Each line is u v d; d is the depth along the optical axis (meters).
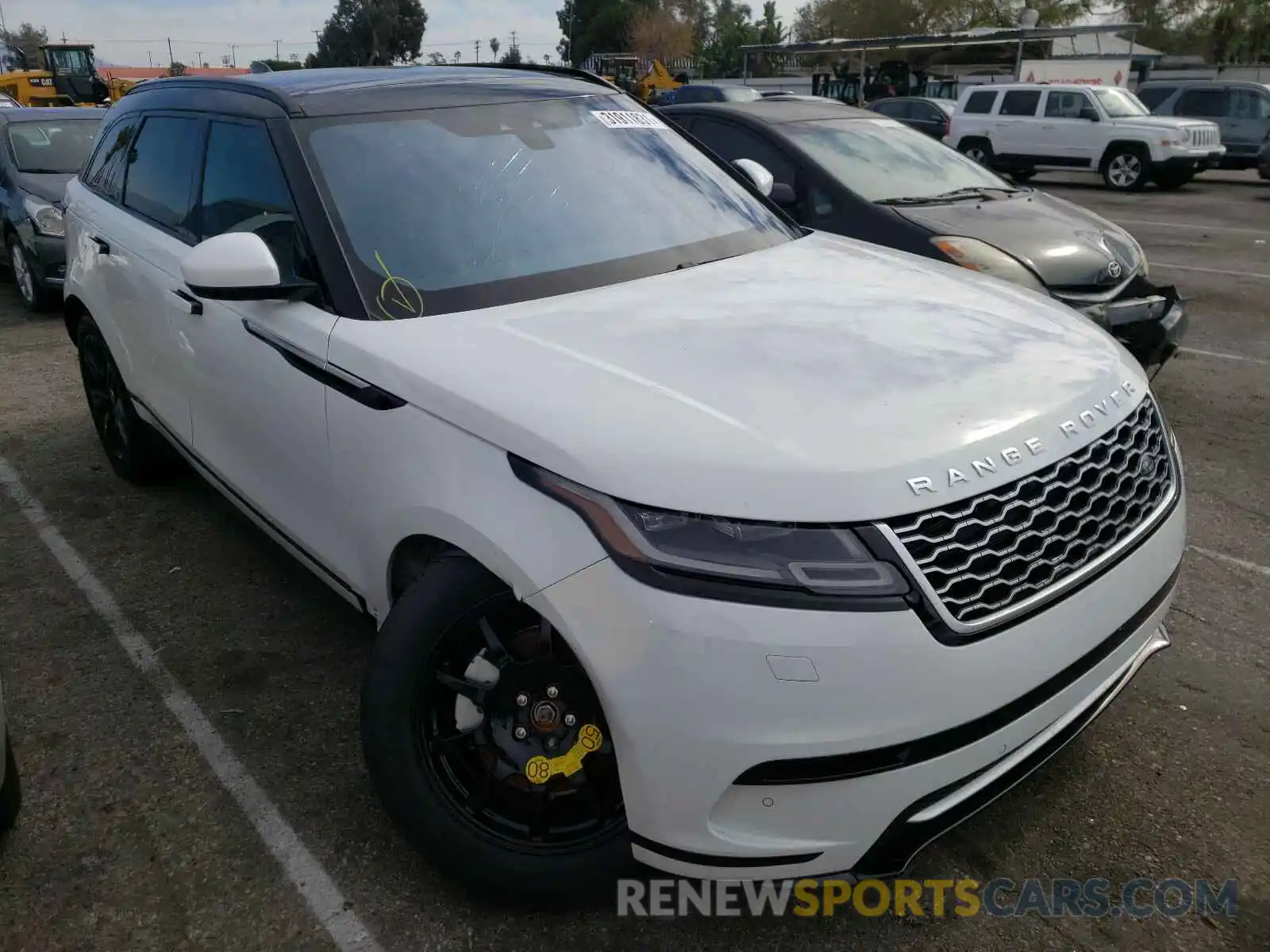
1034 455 2.15
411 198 3.01
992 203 6.39
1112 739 3.02
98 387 4.97
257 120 3.29
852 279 3.06
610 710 2.02
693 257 3.20
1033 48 29.08
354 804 2.78
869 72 33.00
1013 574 2.08
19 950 2.34
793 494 1.96
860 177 6.44
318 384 2.75
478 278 2.86
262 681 3.35
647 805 2.05
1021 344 2.57
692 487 1.99
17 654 3.54
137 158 4.33
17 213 8.71
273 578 4.04
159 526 4.54
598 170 3.39
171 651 3.54
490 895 2.37
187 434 3.85
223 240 2.79
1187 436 5.66
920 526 1.98
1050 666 2.11
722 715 1.93
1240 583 3.99
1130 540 2.34
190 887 2.51
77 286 4.69
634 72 38.81
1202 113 20.91
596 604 2.00
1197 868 2.54
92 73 32.66
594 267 3.00
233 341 3.20
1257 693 3.25
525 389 2.28
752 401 2.18
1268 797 2.78
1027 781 2.85
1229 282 9.95
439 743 2.35
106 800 2.81
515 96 3.56
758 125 6.78
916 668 1.93
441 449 2.33
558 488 2.08
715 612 1.92
